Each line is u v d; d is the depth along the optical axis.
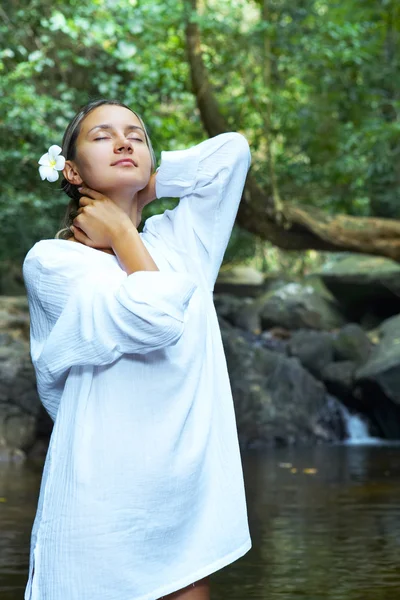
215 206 2.30
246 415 15.27
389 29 17.02
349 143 14.41
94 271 2.07
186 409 2.07
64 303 2.08
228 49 13.65
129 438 2.02
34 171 14.55
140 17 12.20
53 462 2.07
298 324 18.78
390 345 16.84
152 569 2.02
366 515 7.57
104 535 1.98
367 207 17.12
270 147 13.56
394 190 16.33
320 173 15.29
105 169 2.17
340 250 13.62
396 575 5.39
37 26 14.39
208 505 2.11
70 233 2.24
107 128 2.19
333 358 17.27
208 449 2.12
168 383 2.06
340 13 16.28
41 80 15.70
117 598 1.98
